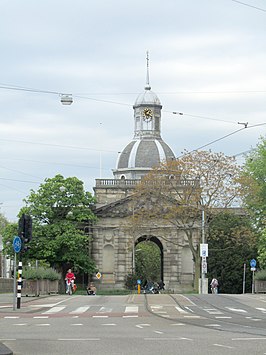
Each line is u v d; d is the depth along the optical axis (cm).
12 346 1905
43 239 9344
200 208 8188
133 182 11119
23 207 9594
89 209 9806
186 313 3403
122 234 10488
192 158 8238
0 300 4475
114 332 2344
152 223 9269
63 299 4753
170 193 8512
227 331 2358
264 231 7694
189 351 1758
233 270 9412
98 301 4484
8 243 9256
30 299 4634
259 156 9344
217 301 4400
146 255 13500
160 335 2216
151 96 13438
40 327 2573
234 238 8569
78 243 9394
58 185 9625
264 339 2059
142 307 3869
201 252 7181
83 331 2392
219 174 8181
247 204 8500
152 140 13225
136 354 1705
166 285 10400
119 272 10438
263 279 6556
